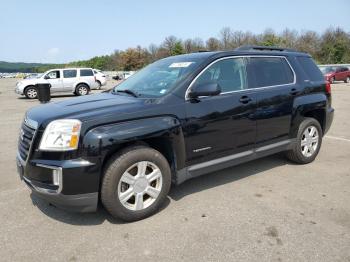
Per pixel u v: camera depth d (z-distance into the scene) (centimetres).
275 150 498
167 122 368
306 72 545
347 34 5659
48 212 389
